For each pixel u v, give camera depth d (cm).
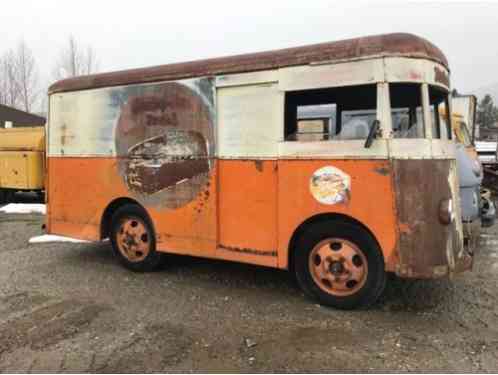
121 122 554
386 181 398
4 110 2914
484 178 1170
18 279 544
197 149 496
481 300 460
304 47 437
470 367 325
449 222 401
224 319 414
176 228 518
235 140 472
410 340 368
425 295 473
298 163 437
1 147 1280
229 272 565
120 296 479
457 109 857
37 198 1439
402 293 479
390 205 397
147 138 534
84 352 352
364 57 404
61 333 387
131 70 548
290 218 443
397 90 403
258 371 322
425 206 393
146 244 560
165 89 516
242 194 471
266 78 451
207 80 485
